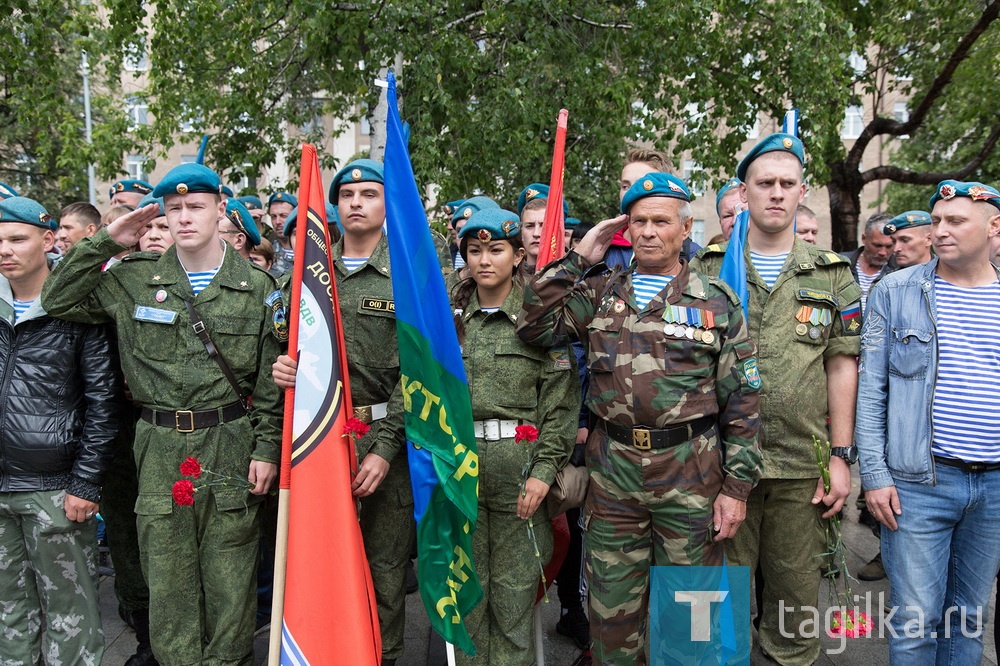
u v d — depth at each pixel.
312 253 2.87
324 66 8.85
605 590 2.75
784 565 3.05
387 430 2.98
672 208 2.70
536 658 3.14
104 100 11.34
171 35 8.80
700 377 2.67
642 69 9.51
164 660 2.83
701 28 8.95
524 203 4.68
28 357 2.99
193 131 10.41
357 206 3.13
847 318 2.98
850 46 9.58
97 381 3.04
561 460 2.88
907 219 5.10
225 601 2.87
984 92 11.66
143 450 2.91
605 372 2.73
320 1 7.69
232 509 2.91
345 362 2.92
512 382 2.90
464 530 2.75
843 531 5.49
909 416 2.77
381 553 3.12
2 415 2.94
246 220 4.55
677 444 2.65
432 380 2.75
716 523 2.68
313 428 2.78
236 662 2.88
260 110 9.90
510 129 8.23
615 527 2.74
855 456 2.98
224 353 2.96
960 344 2.72
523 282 3.15
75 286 2.91
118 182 5.29
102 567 4.77
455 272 3.54
